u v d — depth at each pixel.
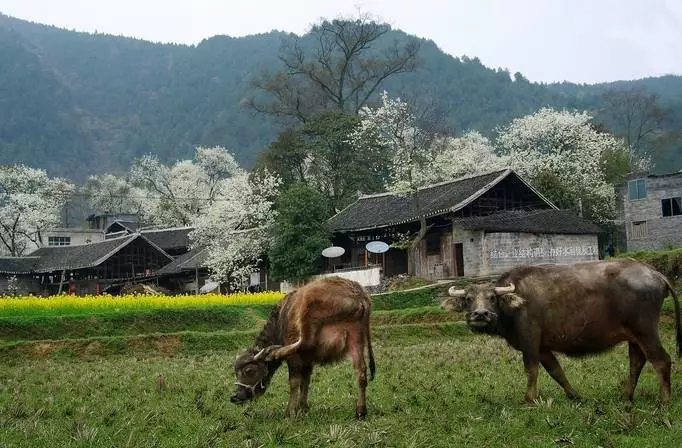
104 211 102.81
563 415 8.93
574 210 50.72
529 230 39.81
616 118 91.88
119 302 30.86
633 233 47.72
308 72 70.44
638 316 9.66
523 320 10.05
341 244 48.25
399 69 71.75
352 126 59.16
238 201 48.09
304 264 42.94
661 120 89.44
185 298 32.91
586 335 9.98
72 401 12.45
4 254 84.94
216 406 11.15
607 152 62.09
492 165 52.88
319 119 60.88
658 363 9.59
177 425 9.83
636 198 47.75
